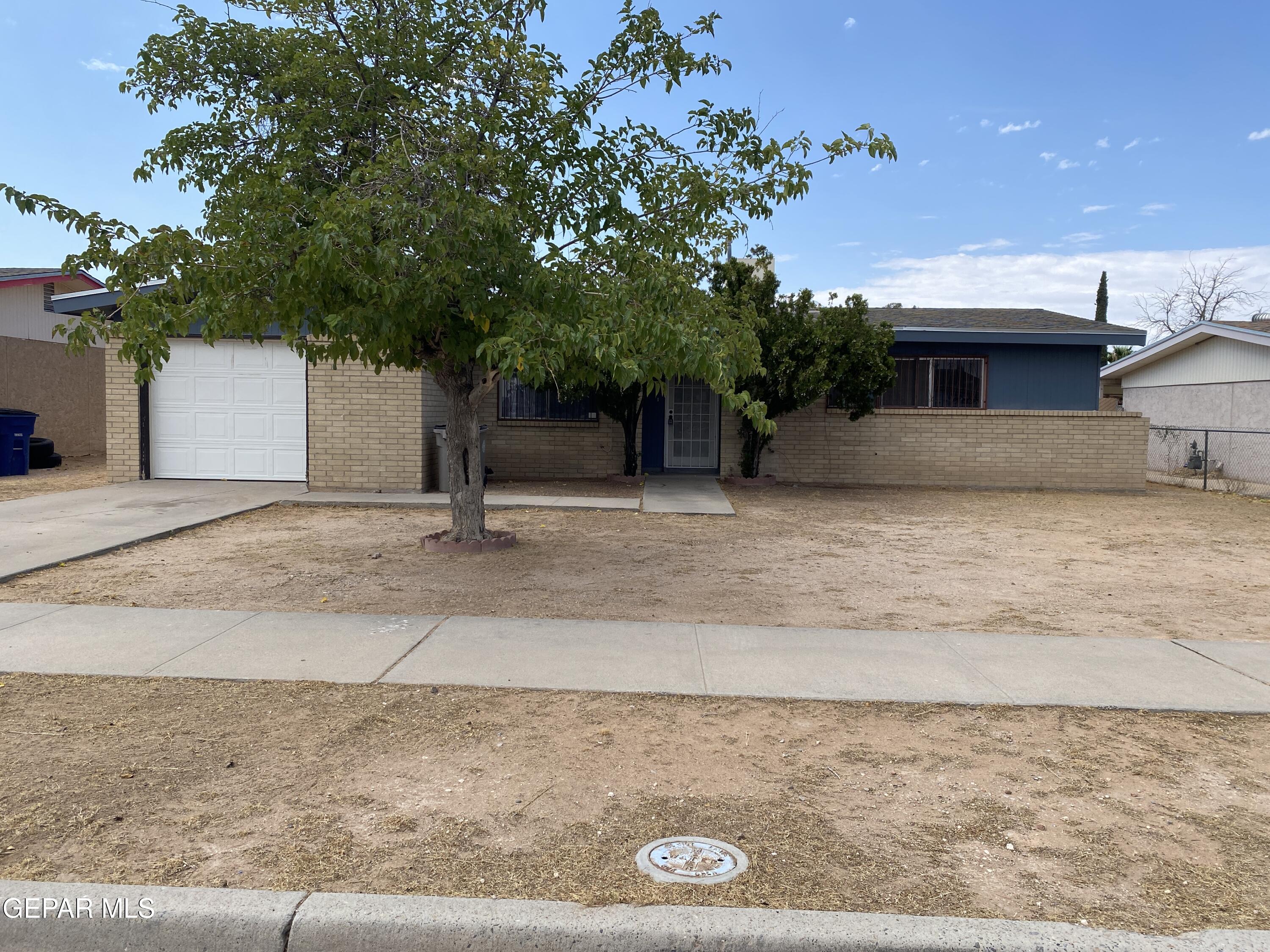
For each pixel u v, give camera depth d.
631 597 7.48
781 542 10.40
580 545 9.88
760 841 3.50
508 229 7.07
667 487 15.55
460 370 9.12
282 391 14.15
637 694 5.11
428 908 2.96
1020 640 6.29
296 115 7.84
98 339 14.80
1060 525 12.34
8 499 12.86
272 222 6.67
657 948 2.87
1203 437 21.30
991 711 4.94
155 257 6.83
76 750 4.24
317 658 5.61
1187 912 3.05
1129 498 15.84
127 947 2.96
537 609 6.99
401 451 13.52
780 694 5.12
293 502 12.45
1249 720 4.86
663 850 3.42
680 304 7.72
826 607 7.27
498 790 3.91
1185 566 9.35
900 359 17.97
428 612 6.83
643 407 17.02
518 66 7.84
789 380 14.87
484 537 9.53
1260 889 3.20
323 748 4.32
